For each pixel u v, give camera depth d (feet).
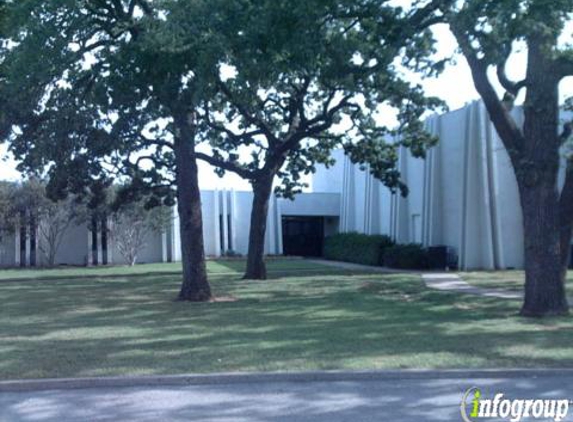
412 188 121.49
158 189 96.78
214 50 46.01
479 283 81.76
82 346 39.65
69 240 149.48
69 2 51.52
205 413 26.45
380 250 121.39
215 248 157.79
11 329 47.24
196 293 66.08
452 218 109.60
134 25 55.21
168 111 57.06
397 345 39.04
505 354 35.96
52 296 71.87
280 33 45.19
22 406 27.66
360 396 28.71
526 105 52.39
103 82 54.49
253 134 87.30
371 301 63.93
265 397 28.66
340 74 49.90
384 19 48.60
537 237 52.70
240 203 161.48
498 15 44.83
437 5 49.19
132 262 142.20
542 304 52.49
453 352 36.63
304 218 166.81
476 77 53.72
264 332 44.68
